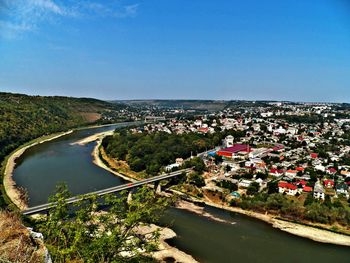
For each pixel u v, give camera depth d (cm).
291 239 7200
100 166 14175
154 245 2791
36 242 2962
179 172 11794
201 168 12388
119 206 2803
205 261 6103
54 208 3234
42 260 2564
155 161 13362
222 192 9944
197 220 8169
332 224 7856
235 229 7669
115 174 13000
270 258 6303
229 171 12325
